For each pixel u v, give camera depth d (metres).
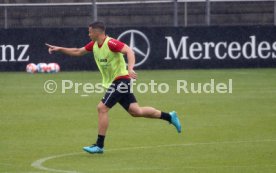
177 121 42.81
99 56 40.53
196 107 61.81
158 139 45.78
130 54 39.94
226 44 97.94
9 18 107.88
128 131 49.09
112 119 55.06
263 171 35.44
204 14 111.50
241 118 55.09
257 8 113.44
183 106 62.53
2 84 80.81
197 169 35.97
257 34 98.06
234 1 105.94
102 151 40.38
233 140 45.19
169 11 110.06
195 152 41.03
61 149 42.22
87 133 48.25
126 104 41.03
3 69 95.56
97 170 35.78
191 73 92.31
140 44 96.75
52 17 108.25
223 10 112.44
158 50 97.19
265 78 86.31
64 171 35.59
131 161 38.31
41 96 69.88
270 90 74.56
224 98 68.06
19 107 61.94
